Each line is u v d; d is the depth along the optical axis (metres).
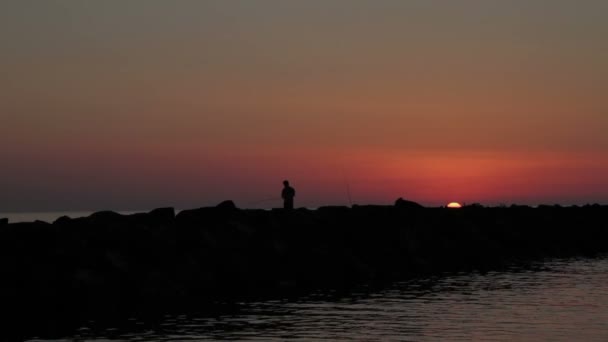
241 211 38.62
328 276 36.25
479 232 48.69
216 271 33.25
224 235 35.47
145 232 32.72
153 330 22.44
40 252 29.23
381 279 36.03
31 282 27.50
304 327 22.64
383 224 43.19
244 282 33.62
